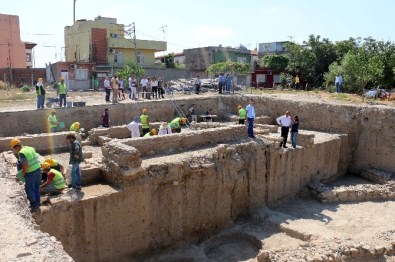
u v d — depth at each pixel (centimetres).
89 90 3825
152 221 1336
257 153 1658
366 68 2908
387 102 2472
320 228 1427
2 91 3403
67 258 649
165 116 2534
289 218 1550
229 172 1548
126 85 3678
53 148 1731
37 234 729
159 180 1334
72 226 1136
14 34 4641
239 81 4666
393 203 1716
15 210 843
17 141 1045
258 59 5703
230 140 1730
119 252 1249
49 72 4334
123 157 1237
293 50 4356
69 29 4966
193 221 1457
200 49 5634
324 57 4234
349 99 2625
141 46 4769
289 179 1802
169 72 4731
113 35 4650
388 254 1138
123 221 1247
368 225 1462
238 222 1600
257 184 1672
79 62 4162
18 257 635
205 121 2597
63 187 1209
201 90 3353
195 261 1312
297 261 1051
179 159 1418
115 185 1274
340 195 1762
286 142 1872
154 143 1486
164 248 1373
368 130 2102
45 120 2094
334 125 2216
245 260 1342
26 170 1023
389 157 2038
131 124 1862
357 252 1124
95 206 1176
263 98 2564
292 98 2545
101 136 1934
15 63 4681
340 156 2127
